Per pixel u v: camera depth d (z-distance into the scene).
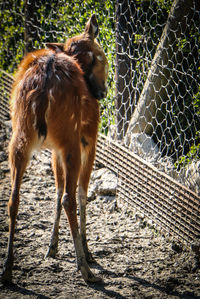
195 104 9.80
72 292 7.45
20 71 8.16
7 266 7.53
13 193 7.44
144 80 11.30
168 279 7.93
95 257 8.66
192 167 9.43
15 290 7.43
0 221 9.88
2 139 14.29
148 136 10.95
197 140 10.73
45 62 7.73
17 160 7.52
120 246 9.05
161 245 9.16
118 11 10.77
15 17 15.78
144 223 9.91
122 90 11.16
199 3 9.45
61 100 7.41
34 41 14.34
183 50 10.10
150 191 9.80
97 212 10.45
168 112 10.77
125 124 11.41
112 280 7.89
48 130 7.56
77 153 7.67
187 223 8.91
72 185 7.61
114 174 11.23
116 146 10.91
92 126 8.48
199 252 8.47
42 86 7.42
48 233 9.46
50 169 12.34
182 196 9.05
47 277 7.86
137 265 8.43
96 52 8.62
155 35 11.27
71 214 7.58
